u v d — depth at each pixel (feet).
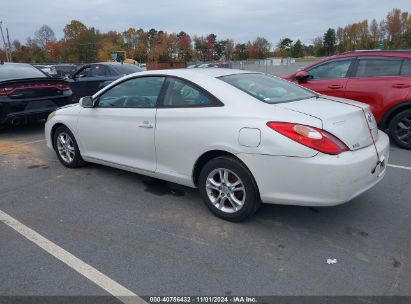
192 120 12.64
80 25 283.18
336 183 10.46
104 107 16.06
